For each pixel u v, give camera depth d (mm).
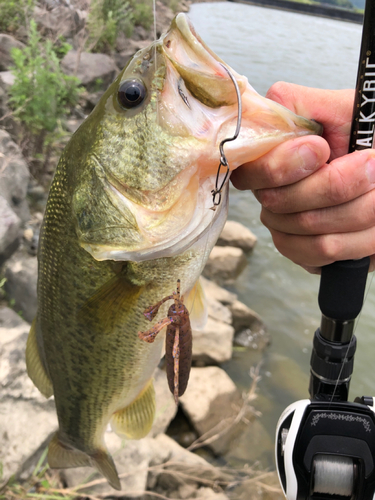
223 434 682
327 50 3594
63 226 260
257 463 659
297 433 206
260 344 912
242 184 226
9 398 513
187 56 213
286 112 214
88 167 233
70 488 500
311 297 1084
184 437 661
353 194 206
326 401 213
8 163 780
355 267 220
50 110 933
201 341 809
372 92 200
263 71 2648
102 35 1604
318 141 201
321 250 221
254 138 209
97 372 303
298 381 837
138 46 1879
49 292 287
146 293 262
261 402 771
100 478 513
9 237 695
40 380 342
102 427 347
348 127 269
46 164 932
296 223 224
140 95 216
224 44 3162
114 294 262
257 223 1361
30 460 483
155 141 217
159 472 559
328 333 225
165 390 678
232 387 751
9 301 690
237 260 1120
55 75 944
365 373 887
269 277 1137
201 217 233
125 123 221
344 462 206
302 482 207
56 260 272
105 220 232
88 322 280
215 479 601
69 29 1433
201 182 229
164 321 211
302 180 211
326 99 271
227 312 904
